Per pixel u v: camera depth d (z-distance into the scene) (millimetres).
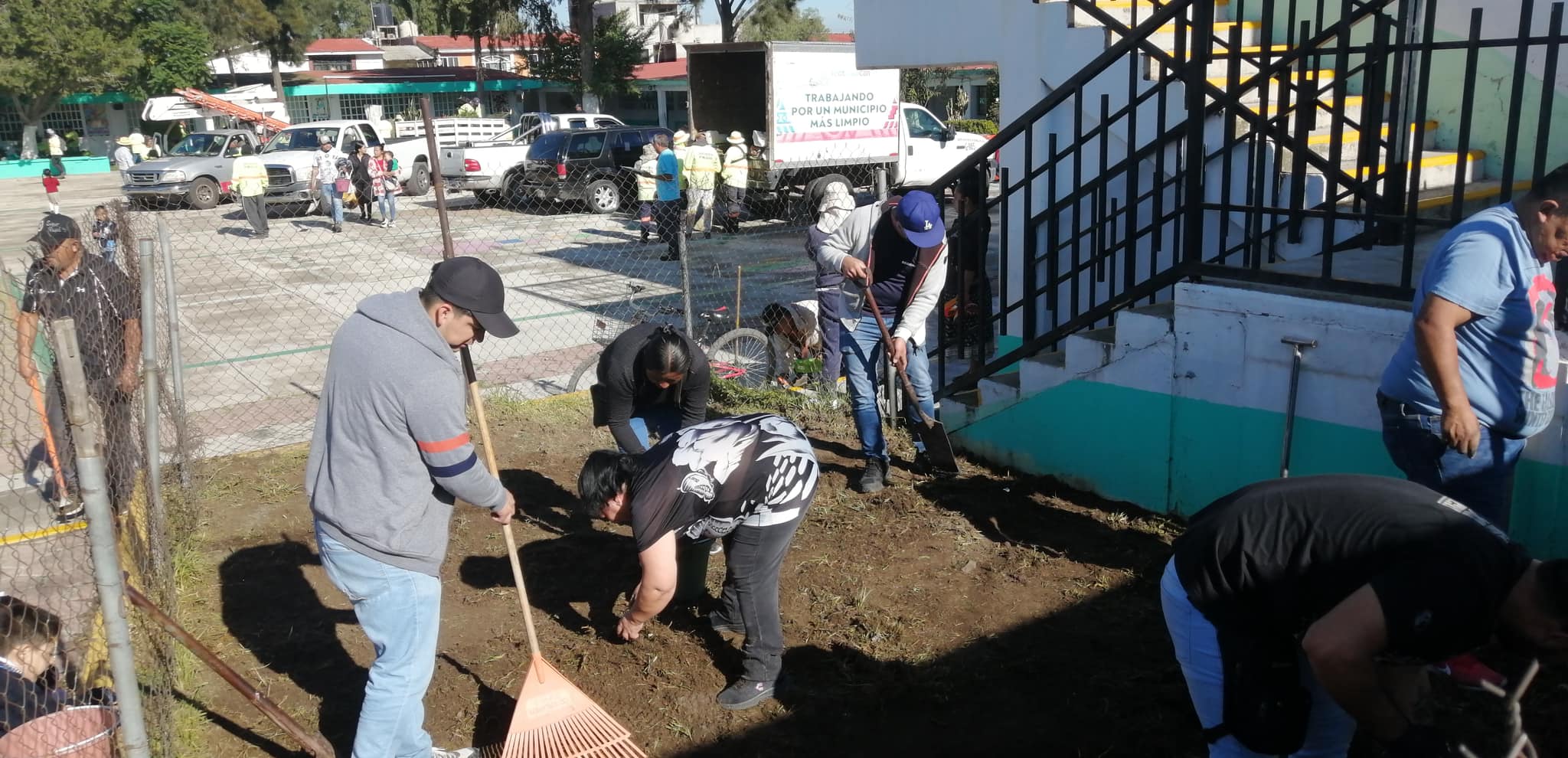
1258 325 4586
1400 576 2031
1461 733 3289
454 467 2961
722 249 15602
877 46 7777
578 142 19547
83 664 3490
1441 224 3988
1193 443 4965
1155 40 6469
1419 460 3441
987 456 6012
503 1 35750
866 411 5492
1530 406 3301
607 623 4332
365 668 4074
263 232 17031
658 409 4496
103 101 41469
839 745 3500
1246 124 5996
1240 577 2311
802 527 5188
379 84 44562
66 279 4766
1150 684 3760
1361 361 4258
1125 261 5363
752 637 3660
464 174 20469
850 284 5410
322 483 3008
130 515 4277
